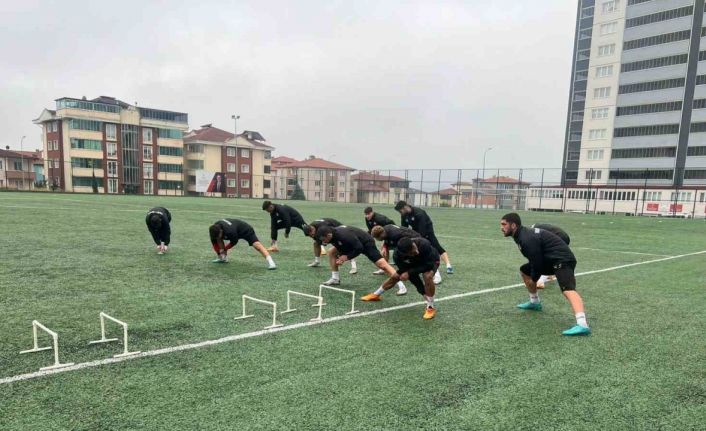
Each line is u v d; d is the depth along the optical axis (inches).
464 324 183.3
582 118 2380.7
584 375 133.4
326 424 102.2
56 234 434.9
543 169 1684.3
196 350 146.4
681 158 1989.4
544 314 201.2
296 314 190.9
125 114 2391.7
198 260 316.5
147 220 330.0
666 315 200.8
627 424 105.7
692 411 112.7
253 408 109.0
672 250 441.1
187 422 101.7
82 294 214.8
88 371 128.3
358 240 227.1
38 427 98.6
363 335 165.8
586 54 2347.4
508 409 111.6
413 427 101.9
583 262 357.1
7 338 153.6
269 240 449.4
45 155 2354.8
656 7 2038.6
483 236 552.4
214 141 2677.2
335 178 3102.9
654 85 2068.2
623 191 1780.3
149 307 195.2
